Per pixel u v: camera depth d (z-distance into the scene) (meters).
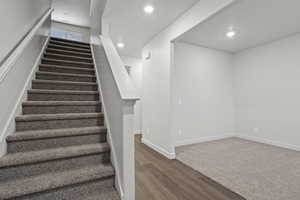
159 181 2.00
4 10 1.35
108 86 1.77
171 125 2.86
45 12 2.86
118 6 2.32
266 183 1.94
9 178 1.22
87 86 2.43
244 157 2.80
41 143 1.49
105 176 1.37
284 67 3.32
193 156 2.88
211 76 4.01
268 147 3.37
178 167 2.42
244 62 4.13
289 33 3.10
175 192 1.76
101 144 1.65
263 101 3.72
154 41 3.46
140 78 5.21
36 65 2.31
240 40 3.46
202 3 2.12
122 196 1.25
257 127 3.86
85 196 1.28
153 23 2.85
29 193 1.09
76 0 4.59
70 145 1.60
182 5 2.29
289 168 2.35
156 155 2.98
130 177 1.27
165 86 3.04
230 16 2.44
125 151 1.25
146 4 2.28
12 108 1.51
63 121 1.75
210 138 3.98
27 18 1.94
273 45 3.51
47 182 1.19
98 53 2.57
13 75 1.54
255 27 2.82
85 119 1.86
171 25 2.84
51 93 2.04
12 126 1.48
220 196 1.69
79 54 3.29
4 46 1.35
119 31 3.18
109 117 1.71
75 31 6.07
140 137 4.59
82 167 1.44
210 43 3.65
